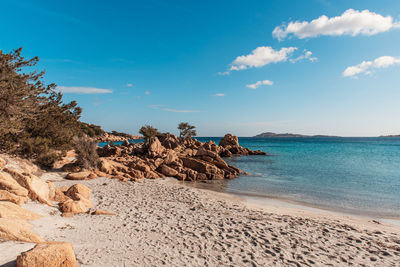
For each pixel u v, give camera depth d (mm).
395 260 7180
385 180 24250
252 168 33938
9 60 15477
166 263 6031
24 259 4426
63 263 4812
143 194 14977
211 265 6203
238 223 9961
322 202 15812
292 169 32812
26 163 16109
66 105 24688
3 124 14438
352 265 6770
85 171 19328
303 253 7391
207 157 29531
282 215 12109
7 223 5918
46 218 7895
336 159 46719
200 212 11508
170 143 47594
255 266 6367
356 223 11320
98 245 6660
